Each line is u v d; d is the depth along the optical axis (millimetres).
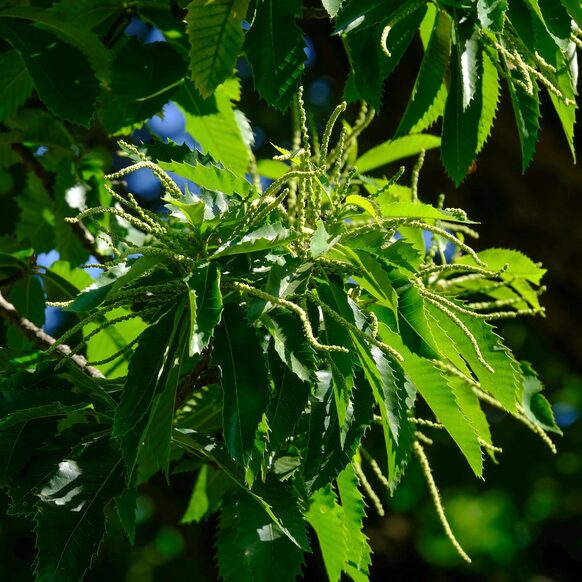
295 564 2279
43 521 2211
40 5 2734
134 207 2225
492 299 3225
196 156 2402
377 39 2422
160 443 2156
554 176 4125
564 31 2369
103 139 3578
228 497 2521
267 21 2404
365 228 2250
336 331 2223
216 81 2408
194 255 2227
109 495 2240
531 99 2418
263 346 2207
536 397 2512
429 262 2521
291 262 2215
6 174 3121
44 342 2580
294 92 2396
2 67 2756
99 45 2625
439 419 2283
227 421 2160
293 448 2350
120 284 2189
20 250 2729
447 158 2451
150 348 2188
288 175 2191
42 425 2285
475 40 2408
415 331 2254
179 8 2701
